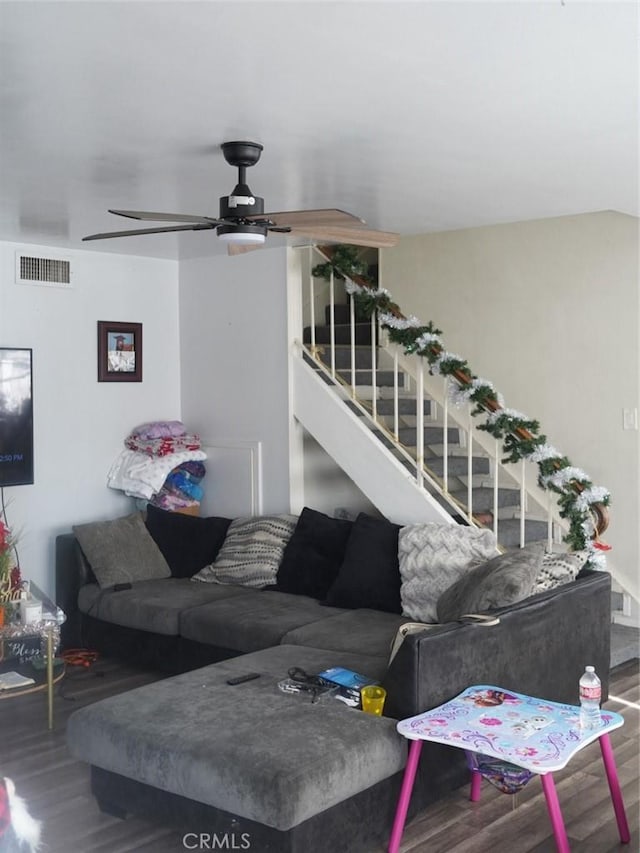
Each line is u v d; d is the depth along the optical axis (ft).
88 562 18.48
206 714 10.91
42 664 15.06
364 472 18.26
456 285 21.71
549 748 9.60
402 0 7.23
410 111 10.17
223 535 18.95
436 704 11.16
